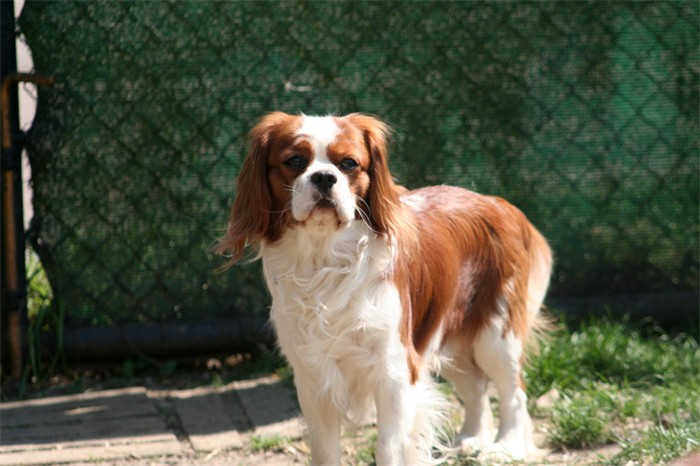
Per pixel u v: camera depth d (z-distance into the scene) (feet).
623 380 24.47
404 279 17.61
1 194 25.55
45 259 26.32
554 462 19.94
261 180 17.12
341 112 26.71
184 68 25.95
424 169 27.25
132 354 26.91
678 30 27.68
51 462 20.89
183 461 21.16
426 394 18.06
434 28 26.76
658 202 28.40
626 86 27.76
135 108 25.95
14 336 25.81
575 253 28.35
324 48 26.40
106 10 25.52
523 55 27.22
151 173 26.25
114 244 26.48
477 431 21.01
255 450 21.66
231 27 25.98
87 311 26.71
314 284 17.03
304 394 17.88
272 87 26.35
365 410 18.04
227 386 25.71
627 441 19.88
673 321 28.53
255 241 17.47
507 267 20.34
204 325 26.76
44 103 25.81
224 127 26.27
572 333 27.40
